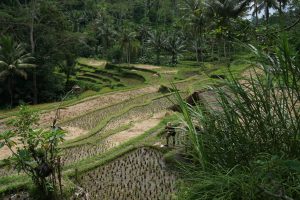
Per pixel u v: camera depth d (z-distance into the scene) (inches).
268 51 177.2
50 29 1566.2
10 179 394.9
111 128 738.8
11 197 342.6
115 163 466.0
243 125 186.9
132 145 526.6
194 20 1482.5
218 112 189.2
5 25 1497.3
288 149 159.6
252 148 168.4
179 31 2591.0
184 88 1127.0
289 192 136.9
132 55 2529.5
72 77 2092.8
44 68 1546.5
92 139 632.4
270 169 141.1
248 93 184.9
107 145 608.7
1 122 877.2
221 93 182.2
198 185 160.6
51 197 317.1
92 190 376.5
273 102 186.2
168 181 386.9
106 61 2581.2
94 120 837.2
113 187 383.2
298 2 235.3
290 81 164.9
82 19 3179.1
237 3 922.7
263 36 197.8
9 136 289.1
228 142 175.6
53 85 1620.3
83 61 2628.0
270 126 165.3
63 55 1640.0
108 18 3068.4
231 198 148.3
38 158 328.8
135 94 1195.3
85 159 512.1
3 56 1342.3
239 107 173.6
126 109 884.0
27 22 1520.7
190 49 2527.1
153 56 2596.0
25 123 298.2
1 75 1320.1
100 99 1126.4
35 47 1569.9
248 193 142.0
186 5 1685.5
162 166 432.8
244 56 183.5
